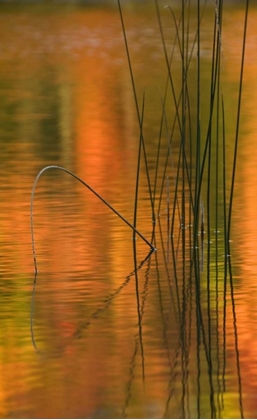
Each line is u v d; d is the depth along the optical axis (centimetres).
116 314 1298
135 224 1709
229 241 1675
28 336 1208
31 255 1595
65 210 1903
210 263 1552
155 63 4734
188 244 1672
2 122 3127
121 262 1557
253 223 1791
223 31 6084
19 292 1392
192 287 1422
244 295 1382
